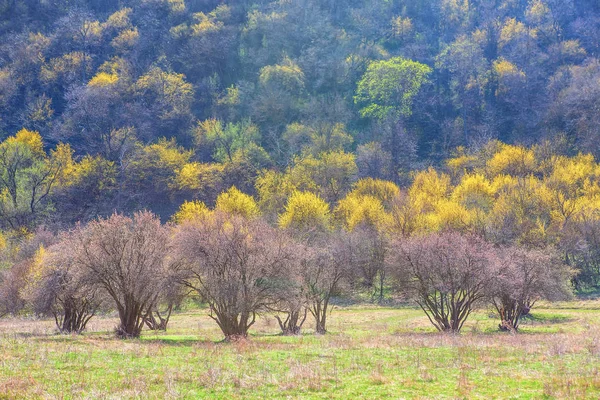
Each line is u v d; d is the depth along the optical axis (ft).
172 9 577.02
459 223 205.36
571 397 45.50
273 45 558.56
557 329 127.34
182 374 53.67
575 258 204.13
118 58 504.43
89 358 63.00
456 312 126.82
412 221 214.28
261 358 65.31
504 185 254.68
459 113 460.96
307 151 387.14
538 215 218.79
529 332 122.31
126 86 466.70
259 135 426.10
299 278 112.57
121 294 108.17
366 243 208.13
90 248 101.86
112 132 405.18
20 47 488.44
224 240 103.60
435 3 629.10
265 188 315.78
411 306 196.95
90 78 489.26
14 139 352.90
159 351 70.79
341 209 262.06
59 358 62.23
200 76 520.42
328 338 99.30
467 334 114.93
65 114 435.94
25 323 149.89
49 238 205.98
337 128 420.36
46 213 303.89
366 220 232.73
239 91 490.49
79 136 418.51
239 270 103.65
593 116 370.94
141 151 384.68
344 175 340.59
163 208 358.23
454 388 49.06
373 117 466.29
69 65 485.56
